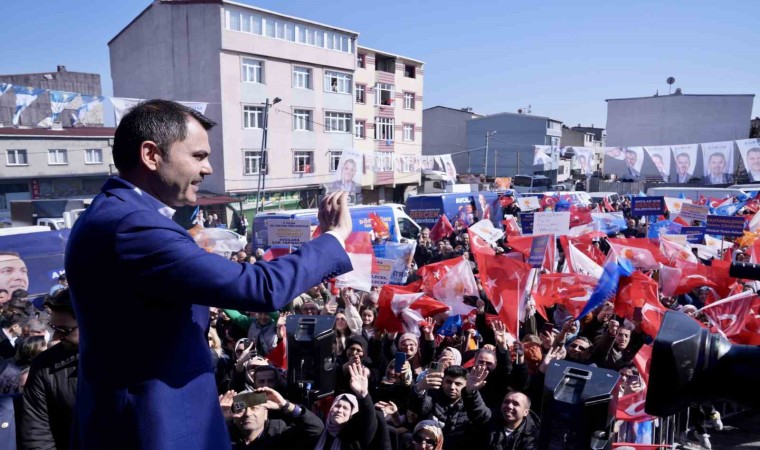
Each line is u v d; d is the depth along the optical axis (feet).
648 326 22.54
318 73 123.44
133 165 4.74
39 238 38.91
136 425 4.35
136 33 116.78
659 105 162.91
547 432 7.11
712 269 28.22
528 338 21.25
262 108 113.19
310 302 23.21
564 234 34.24
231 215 108.27
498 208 78.38
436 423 14.06
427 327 23.03
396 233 58.59
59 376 9.56
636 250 31.60
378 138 145.89
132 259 4.25
